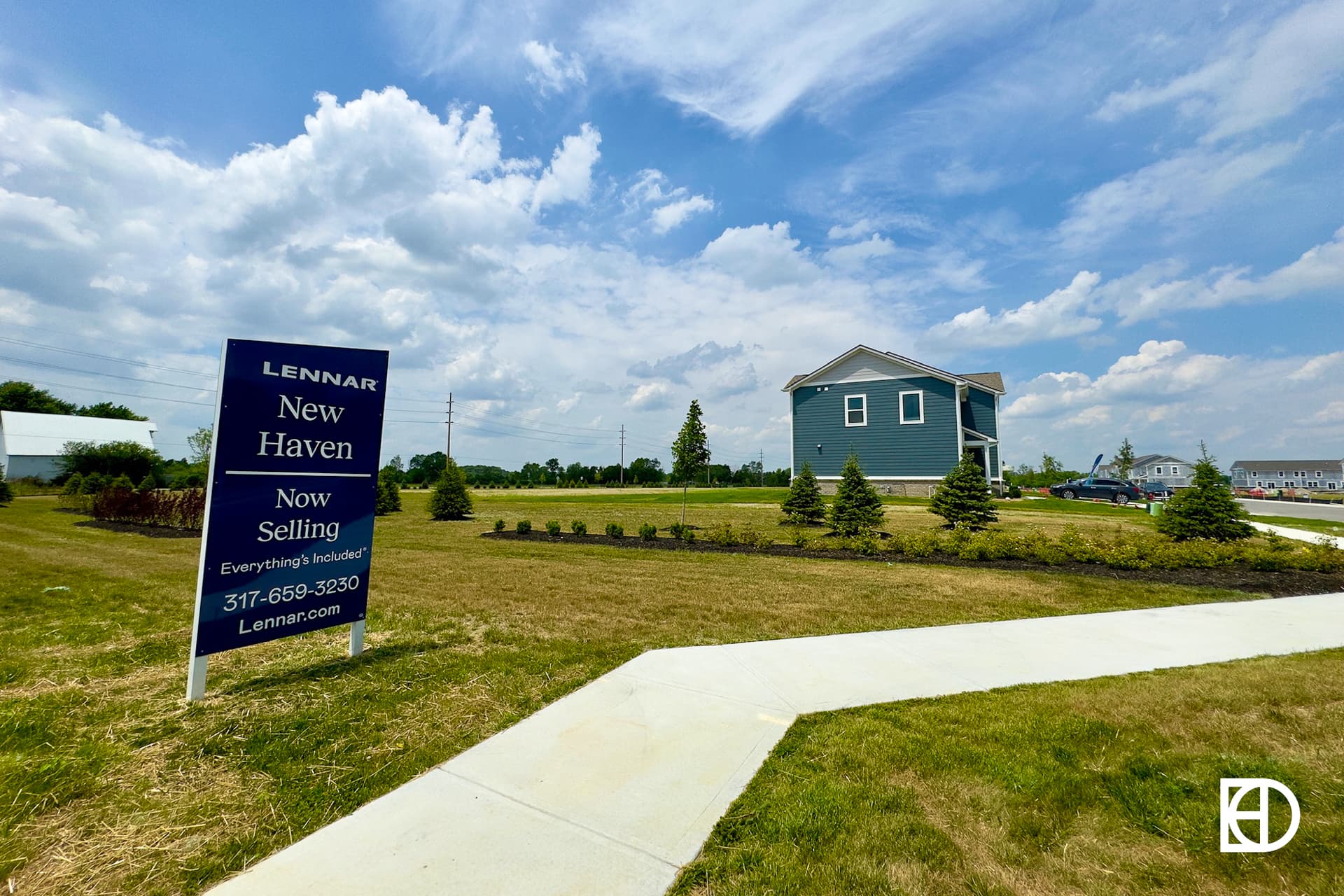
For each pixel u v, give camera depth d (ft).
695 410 55.36
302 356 16.26
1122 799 9.78
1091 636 19.56
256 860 8.29
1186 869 8.06
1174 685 14.67
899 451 83.56
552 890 7.62
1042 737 11.94
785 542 43.70
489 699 14.19
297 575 16.02
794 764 10.96
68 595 25.75
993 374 101.76
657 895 7.56
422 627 20.86
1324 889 7.55
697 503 88.58
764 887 7.72
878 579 29.50
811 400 88.74
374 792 10.09
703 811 9.45
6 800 9.53
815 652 17.90
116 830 8.96
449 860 8.22
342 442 17.16
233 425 14.80
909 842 8.66
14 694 14.32
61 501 91.81
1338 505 101.71
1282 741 11.72
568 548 41.47
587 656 17.57
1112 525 53.93
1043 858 8.38
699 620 21.93
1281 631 20.07
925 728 12.46
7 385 226.38
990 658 17.26
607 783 10.32
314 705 13.80
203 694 14.25
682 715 13.24
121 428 200.34
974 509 53.72
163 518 60.95
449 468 74.08
